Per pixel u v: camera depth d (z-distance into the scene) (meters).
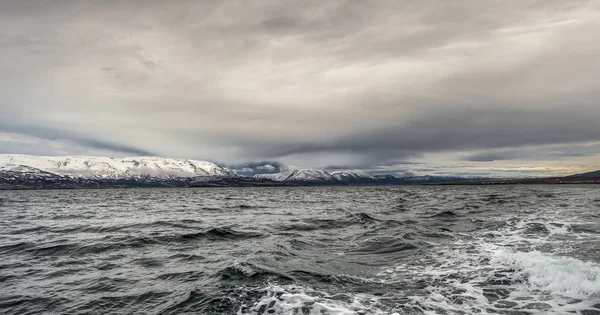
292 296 10.80
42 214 44.97
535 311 9.13
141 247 20.05
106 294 11.81
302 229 26.88
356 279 12.63
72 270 15.09
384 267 14.39
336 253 17.36
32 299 11.45
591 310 8.92
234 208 55.12
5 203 76.06
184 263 16.06
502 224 25.55
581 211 35.09
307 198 92.94
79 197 116.81
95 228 29.02
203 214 43.53
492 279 12.01
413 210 40.78
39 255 18.11
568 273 11.11
